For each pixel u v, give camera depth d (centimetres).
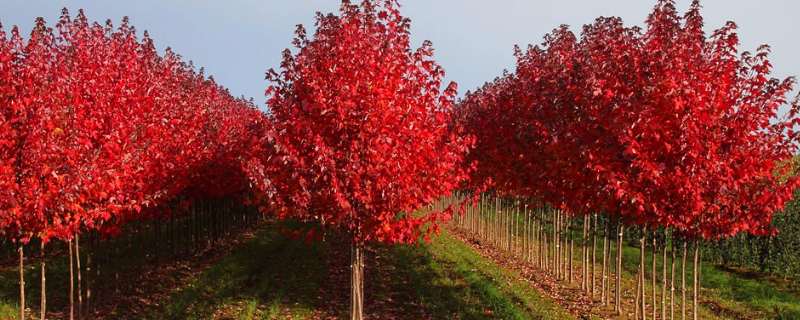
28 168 871
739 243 1786
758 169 848
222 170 1928
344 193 850
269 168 876
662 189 870
